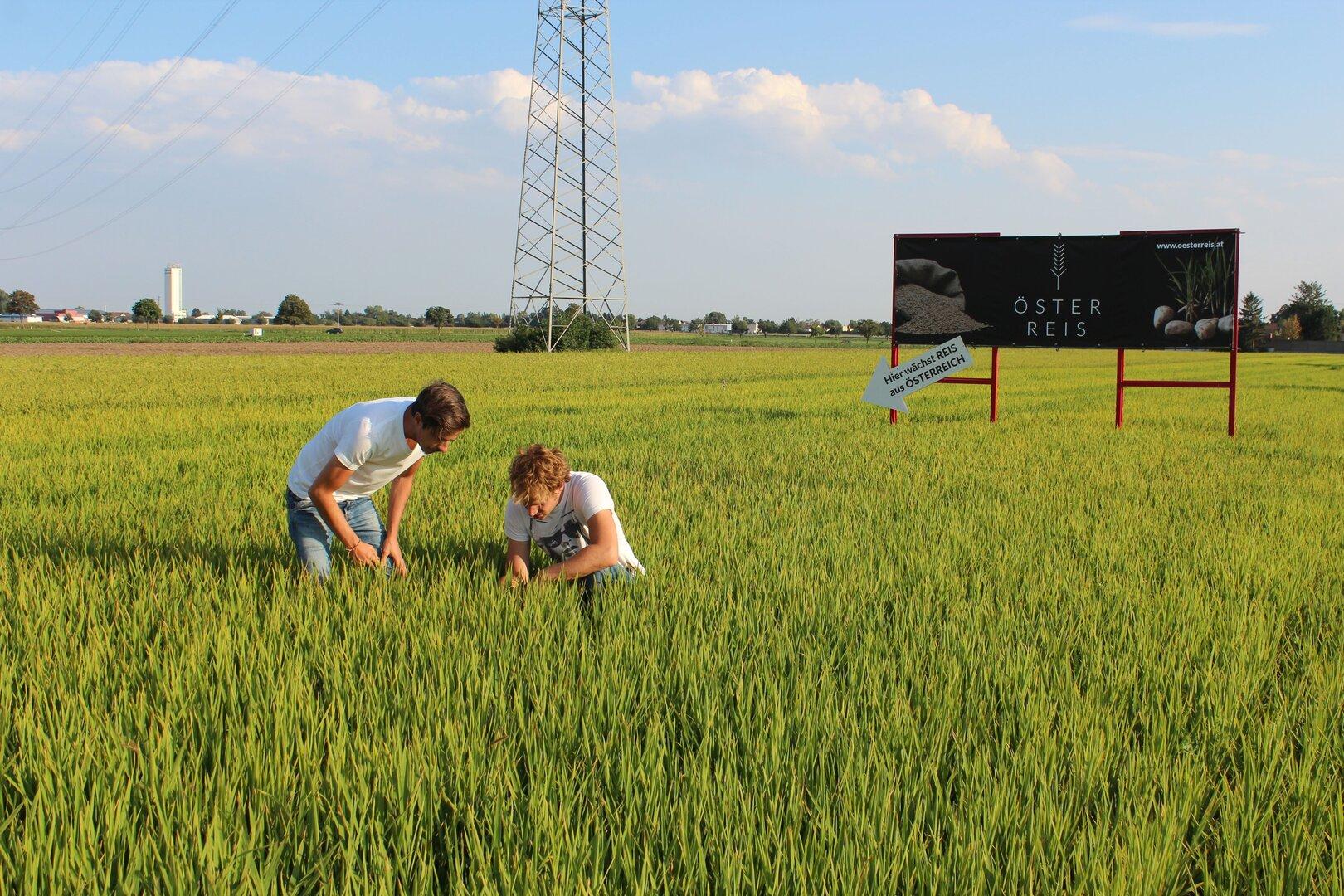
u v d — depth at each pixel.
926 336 16.06
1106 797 3.07
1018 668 4.14
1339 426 16.83
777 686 3.92
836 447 12.97
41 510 7.71
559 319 65.31
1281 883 2.62
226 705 3.59
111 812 2.72
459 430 4.86
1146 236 14.97
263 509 7.84
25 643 4.24
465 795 3.01
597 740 3.32
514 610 4.75
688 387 27.14
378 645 4.35
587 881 2.53
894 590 5.50
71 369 35.75
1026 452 12.52
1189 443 13.77
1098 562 6.34
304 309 177.75
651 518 7.57
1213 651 4.43
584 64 63.81
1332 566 6.36
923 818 2.93
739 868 2.58
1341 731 3.67
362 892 2.50
